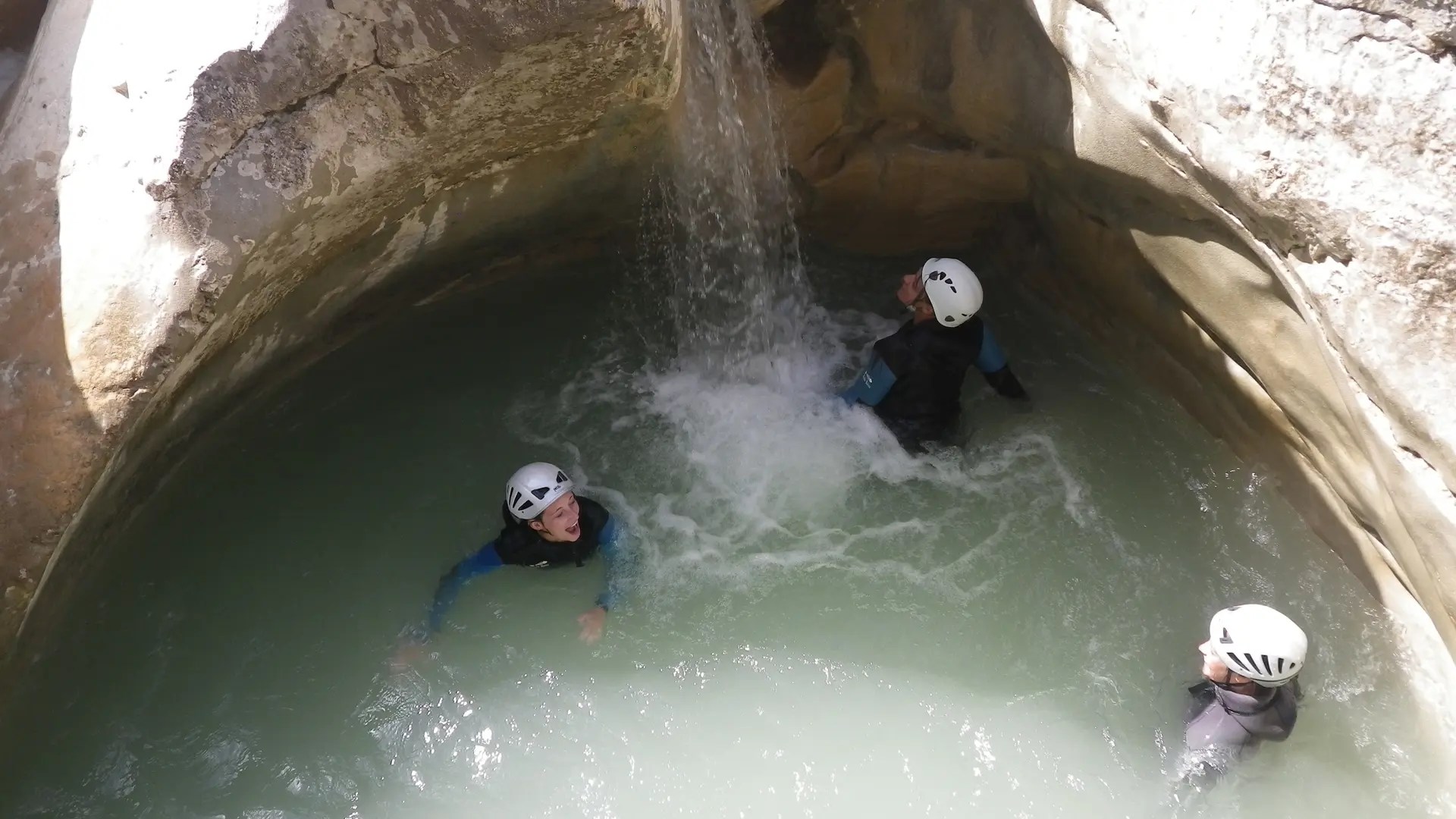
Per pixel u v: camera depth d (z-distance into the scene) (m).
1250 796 3.46
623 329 5.00
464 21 3.04
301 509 4.27
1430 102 2.68
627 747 3.66
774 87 4.48
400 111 3.22
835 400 4.71
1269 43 2.98
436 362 4.81
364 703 3.75
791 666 3.87
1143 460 4.41
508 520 3.94
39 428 3.00
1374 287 2.91
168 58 3.07
